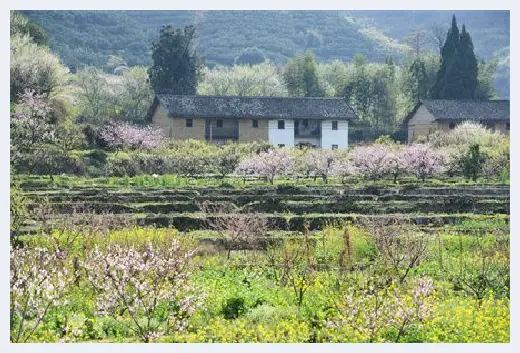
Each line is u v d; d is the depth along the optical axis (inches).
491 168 2620.6
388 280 1010.7
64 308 890.1
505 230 1481.3
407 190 2191.2
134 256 848.9
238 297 942.4
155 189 2084.2
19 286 811.4
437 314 884.0
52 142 2699.3
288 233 1486.2
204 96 3823.8
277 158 2488.9
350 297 853.2
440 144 3282.5
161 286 868.0
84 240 1186.0
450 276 1119.0
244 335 828.0
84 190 1999.3
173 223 1583.4
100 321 863.7
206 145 3223.4
